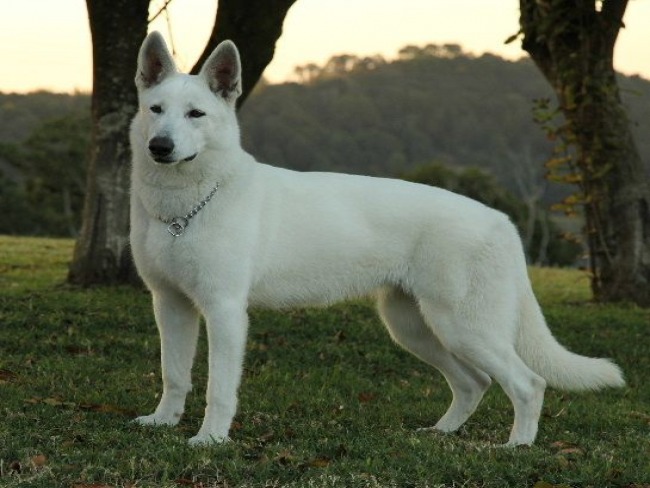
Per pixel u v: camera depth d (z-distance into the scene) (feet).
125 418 20.90
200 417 21.62
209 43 35.99
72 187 186.60
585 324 35.94
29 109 219.41
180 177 18.75
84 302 33.81
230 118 19.22
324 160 171.53
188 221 18.92
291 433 20.22
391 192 20.93
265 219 19.70
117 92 37.04
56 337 29.35
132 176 19.63
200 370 26.73
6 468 16.43
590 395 27.02
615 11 38.63
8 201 171.63
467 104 191.62
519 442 20.36
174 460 17.10
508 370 20.56
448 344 20.74
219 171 18.92
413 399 25.30
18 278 41.09
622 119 39.83
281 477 16.63
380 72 209.77
